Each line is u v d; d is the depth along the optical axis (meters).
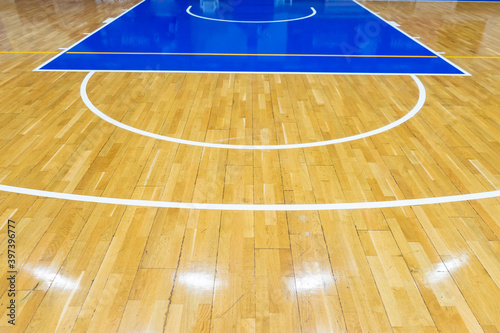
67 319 1.84
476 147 3.30
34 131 3.51
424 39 6.73
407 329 1.81
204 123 3.70
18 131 3.51
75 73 4.98
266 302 1.94
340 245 2.29
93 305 1.91
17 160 3.07
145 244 2.28
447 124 3.70
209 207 2.58
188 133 3.51
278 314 1.88
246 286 2.03
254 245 2.28
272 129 3.60
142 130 3.55
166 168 2.99
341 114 3.91
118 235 2.34
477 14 8.84
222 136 3.47
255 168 3.00
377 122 3.74
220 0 10.46
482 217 2.49
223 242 2.30
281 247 2.27
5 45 6.23
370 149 3.27
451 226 2.42
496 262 2.17
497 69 5.23
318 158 3.14
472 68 5.27
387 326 1.82
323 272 2.11
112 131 3.53
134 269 2.11
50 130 3.54
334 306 1.92
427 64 5.43
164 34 6.96
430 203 2.62
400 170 2.98
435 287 2.02
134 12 8.82
